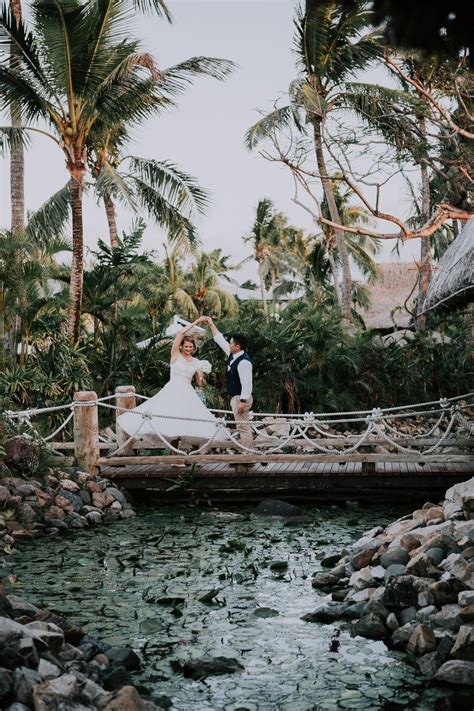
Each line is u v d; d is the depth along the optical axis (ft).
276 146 26.05
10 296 43.16
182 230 50.78
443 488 30.32
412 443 32.94
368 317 101.04
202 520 27.76
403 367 61.05
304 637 15.44
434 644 14.19
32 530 25.38
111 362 47.24
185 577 19.95
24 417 31.96
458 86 32.32
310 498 31.22
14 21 43.04
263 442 32.48
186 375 32.14
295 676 13.51
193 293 94.07
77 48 43.57
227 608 17.35
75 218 46.39
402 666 13.84
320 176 26.37
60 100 45.96
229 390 31.96
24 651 11.76
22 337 44.78
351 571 19.33
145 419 31.19
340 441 32.45
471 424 37.42
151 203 50.49
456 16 6.51
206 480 31.09
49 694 10.47
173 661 14.24
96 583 19.43
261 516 28.25
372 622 15.43
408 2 6.47
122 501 29.81
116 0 43.14
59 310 48.96
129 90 44.91
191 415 31.55
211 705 12.39
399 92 51.24
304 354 56.75
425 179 46.75
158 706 11.91
